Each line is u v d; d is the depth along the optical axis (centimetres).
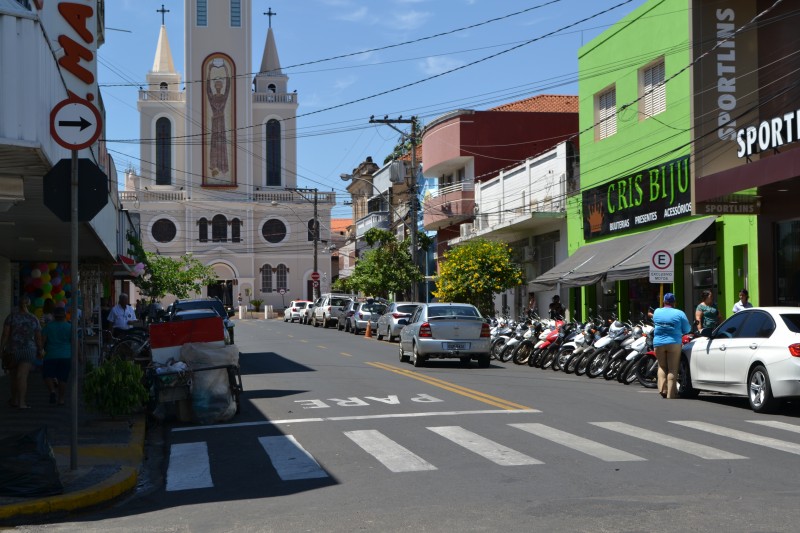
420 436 1249
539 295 3950
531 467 1002
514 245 4234
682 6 2630
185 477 1044
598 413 1464
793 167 1877
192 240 8062
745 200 2267
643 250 2694
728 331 1598
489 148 4700
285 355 3033
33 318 1631
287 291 8319
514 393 1772
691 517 749
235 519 811
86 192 1027
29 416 1516
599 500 823
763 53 2353
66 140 1002
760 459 1036
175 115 8138
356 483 950
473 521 753
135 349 2159
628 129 2995
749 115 2359
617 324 2083
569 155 3528
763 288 2273
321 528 752
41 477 901
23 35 998
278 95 8356
